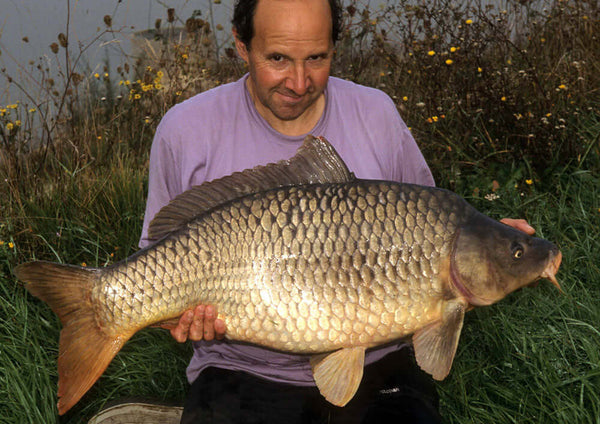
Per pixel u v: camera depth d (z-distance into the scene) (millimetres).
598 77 5492
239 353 2582
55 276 2207
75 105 5789
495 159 4758
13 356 3338
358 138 2611
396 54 6215
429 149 4871
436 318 2203
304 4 2287
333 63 6188
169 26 7090
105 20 5898
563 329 3295
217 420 2482
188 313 2201
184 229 2201
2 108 5168
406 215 2166
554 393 2910
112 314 2201
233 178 2311
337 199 2176
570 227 4004
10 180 4461
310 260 2156
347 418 2516
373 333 2191
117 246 4125
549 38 6199
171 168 2674
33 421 3105
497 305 3432
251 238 2172
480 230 2174
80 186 4500
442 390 3111
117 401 3041
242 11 2369
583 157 4434
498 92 5023
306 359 2533
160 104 5734
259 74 2383
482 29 5504
